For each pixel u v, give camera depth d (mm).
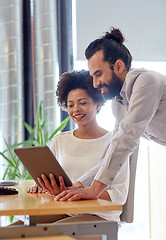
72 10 4430
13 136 4141
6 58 4148
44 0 4234
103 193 1858
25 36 4242
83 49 4387
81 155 2119
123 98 2020
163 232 3408
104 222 1421
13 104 4152
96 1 4422
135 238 3924
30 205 1469
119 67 1945
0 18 4160
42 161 1695
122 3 4477
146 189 3756
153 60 4555
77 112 2156
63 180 1710
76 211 1419
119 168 1802
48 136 4156
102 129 2211
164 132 2025
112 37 1969
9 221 3916
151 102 1826
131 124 1797
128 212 1946
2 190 1843
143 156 4262
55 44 4250
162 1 4555
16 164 3688
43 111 4191
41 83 4223
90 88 2156
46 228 1353
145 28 4523
